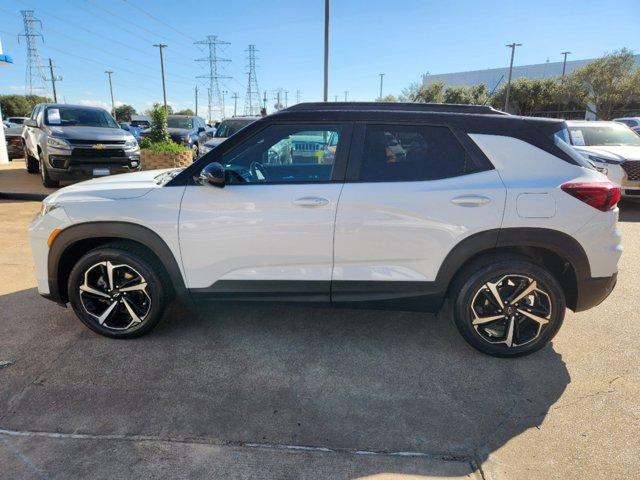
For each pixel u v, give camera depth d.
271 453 2.33
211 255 3.20
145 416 2.61
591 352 3.36
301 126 3.19
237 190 3.13
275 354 3.30
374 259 3.12
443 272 3.10
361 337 3.56
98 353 3.27
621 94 37.53
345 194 3.06
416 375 3.05
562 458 2.31
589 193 2.98
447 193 3.02
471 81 72.69
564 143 3.15
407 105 3.31
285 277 3.20
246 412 2.65
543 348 3.38
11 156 16.42
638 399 2.79
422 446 2.40
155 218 3.18
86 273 3.36
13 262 5.18
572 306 3.24
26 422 2.54
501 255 3.13
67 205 3.26
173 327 3.68
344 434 2.48
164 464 2.25
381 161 3.12
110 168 9.65
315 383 2.95
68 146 9.19
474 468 2.26
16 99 68.31
